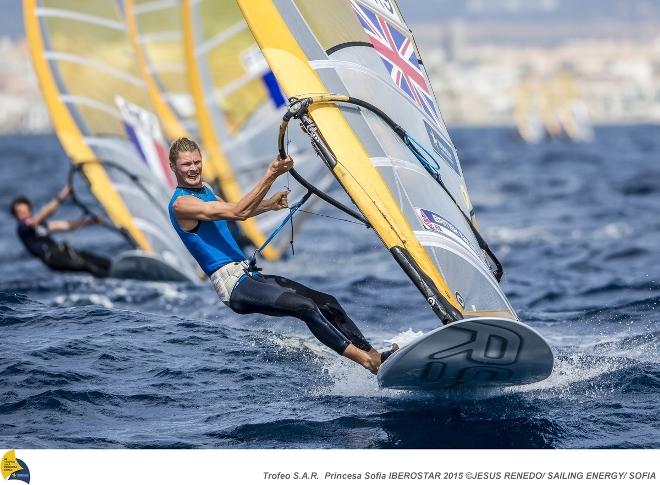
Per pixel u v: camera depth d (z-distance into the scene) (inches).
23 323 1237.7
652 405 935.0
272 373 1048.2
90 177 1943.9
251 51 1973.4
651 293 1539.1
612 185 4308.6
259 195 892.0
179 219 932.0
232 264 942.4
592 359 1087.6
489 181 4874.5
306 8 1060.5
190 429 885.8
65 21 1998.0
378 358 909.2
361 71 1053.8
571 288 1651.1
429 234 952.9
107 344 1133.1
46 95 1963.6
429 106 1160.2
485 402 942.4
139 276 1843.0
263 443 850.1
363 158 966.4
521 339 823.1
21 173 5787.4
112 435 870.4
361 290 1641.2
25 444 845.2
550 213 3211.1
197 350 1128.8
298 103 946.7
